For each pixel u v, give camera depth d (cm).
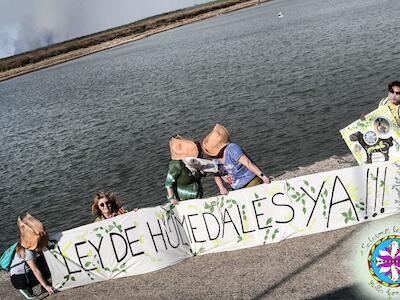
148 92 3881
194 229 866
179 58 6125
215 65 4534
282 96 2481
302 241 835
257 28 7738
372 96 2070
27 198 1869
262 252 831
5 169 2430
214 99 2866
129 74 5803
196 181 866
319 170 1152
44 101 5162
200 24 13550
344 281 700
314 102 2186
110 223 845
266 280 745
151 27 17550
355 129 912
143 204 1517
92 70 7788
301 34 5334
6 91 7731
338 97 2172
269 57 4153
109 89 4775
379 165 841
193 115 2580
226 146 851
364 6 6875
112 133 2644
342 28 4869
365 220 852
